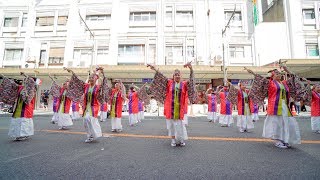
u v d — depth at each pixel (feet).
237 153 14.96
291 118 16.74
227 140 19.93
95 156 14.15
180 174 10.77
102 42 72.84
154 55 71.36
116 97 26.48
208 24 70.90
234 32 70.33
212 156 14.15
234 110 69.67
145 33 71.92
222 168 11.70
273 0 79.46
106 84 19.84
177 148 16.55
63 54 74.02
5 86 20.04
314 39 69.26
